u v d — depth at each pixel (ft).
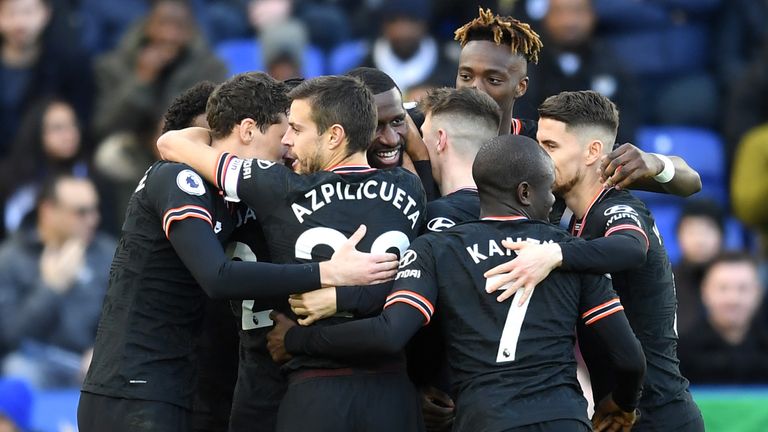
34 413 89.10
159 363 59.88
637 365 56.85
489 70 65.00
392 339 55.06
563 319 56.44
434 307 56.44
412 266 56.59
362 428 57.21
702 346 96.32
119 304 60.34
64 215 102.53
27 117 115.96
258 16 132.87
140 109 113.50
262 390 60.95
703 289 98.37
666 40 130.52
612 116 61.26
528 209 57.72
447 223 59.72
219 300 63.52
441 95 63.36
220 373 65.16
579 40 115.34
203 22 129.59
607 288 57.26
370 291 57.41
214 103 61.21
